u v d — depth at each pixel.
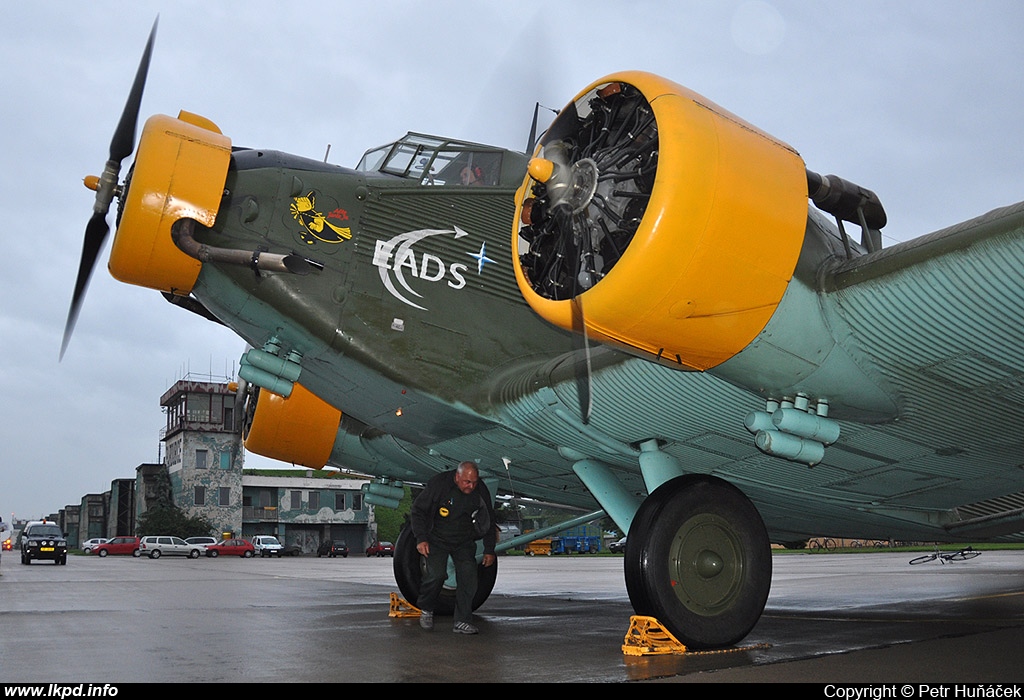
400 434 7.42
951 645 5.00
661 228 4.09
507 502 9.55
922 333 4.37
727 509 5.18
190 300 7.06
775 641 5.36
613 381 5.30
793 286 4.43
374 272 6.34
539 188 4.93
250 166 6.16
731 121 4.42
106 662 4.68
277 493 53.78
